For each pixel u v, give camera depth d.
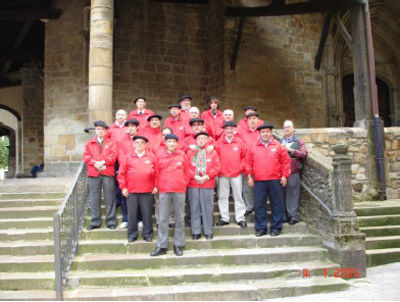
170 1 13.77
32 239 6.14
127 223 6.13
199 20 14.20
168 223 5.91
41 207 6.94
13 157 23.86
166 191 5.71
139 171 5.86
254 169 6.39
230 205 7.13
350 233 5.83
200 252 5.84
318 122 14.24
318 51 14.31
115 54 13.02
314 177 6.57
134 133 6.58
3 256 5.75
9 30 15.02
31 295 4.91
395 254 6.54
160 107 13.39
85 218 6.45
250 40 13.45
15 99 20.81
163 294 4.91
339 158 6.03
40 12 12.09
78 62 12.02
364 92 9.59
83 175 6.52
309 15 14.54
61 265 4.94
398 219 7.53
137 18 13.40
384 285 5.39
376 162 9.28
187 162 5.98
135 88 13.16
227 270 5.45
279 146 6.41
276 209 6.35
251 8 12.31
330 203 6.09
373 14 14.59
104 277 5.16
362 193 9.20
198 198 6.11
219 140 6.64
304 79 14.20
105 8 8.16
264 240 6.15
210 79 14.05
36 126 18.16
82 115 11.88
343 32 10.49
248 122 7.26
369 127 9.39
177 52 13.78
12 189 7.43
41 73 16.80
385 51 15.55
